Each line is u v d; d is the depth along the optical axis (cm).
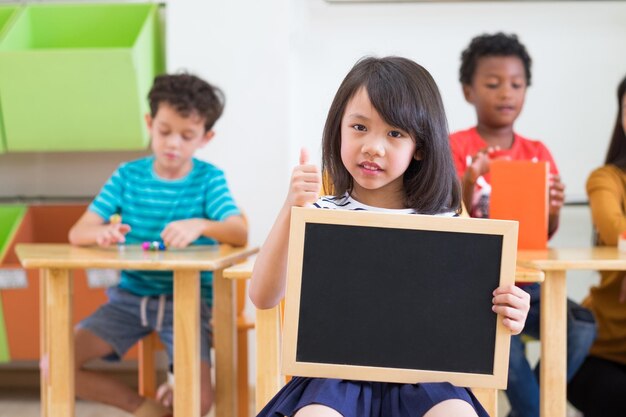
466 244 116
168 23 272
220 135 273
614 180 223
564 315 160
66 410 171
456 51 296
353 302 115
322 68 299
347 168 125
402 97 122
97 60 251
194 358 167
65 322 171
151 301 207
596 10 294
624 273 213
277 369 153
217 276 189
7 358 251
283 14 271
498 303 115
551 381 160
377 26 297
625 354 213
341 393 114
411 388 115
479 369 115
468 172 206
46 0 290
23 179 290
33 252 182
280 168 272
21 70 252
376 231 116
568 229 298
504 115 234
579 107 297
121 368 284
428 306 115
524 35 296
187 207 219
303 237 115
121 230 198
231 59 272
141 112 259
